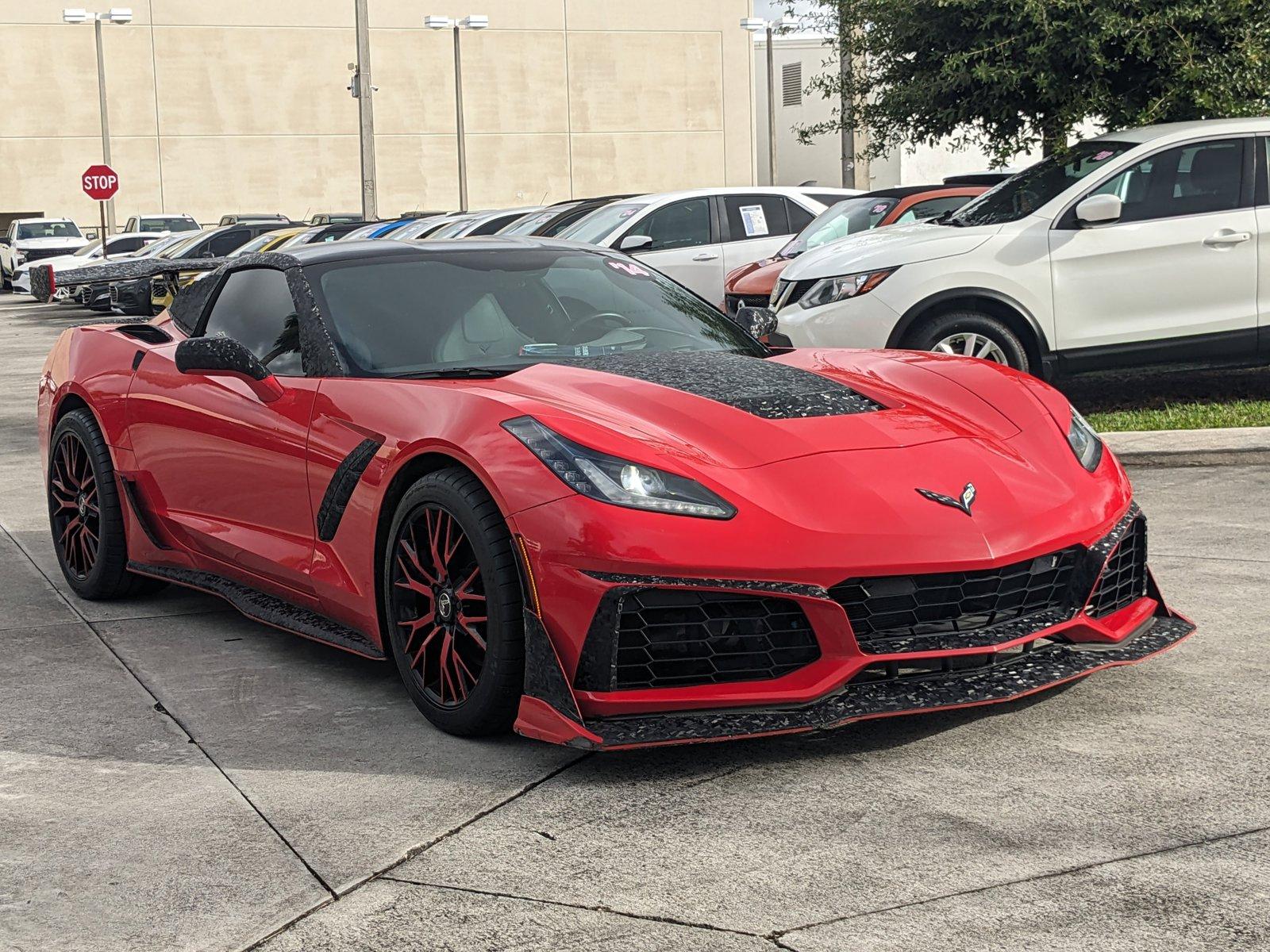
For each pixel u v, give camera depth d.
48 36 42.94
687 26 48.81
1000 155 10.87
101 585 4.95
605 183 48.59
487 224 15.17
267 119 45.22
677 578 3.03
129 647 4.38
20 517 6.55
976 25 9.98
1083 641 3.43
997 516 3.25
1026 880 2.52
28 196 43.22
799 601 3.06
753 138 49.94
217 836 2.87
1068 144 10.34
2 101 42.75
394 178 46.62
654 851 2.72
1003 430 3.64
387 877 2.65
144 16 43.75
